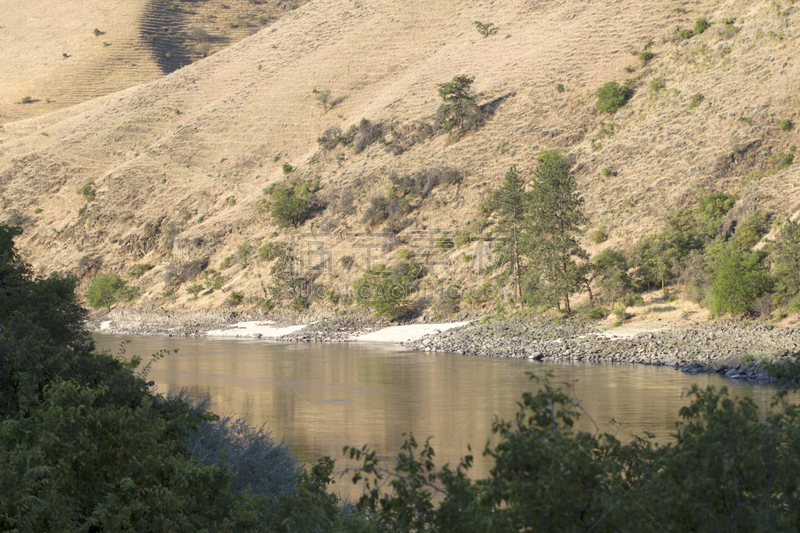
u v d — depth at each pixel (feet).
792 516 18.30
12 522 20.70
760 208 181.98
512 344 159.63
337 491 50.06
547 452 17.56
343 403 95.04
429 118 316.19
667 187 220.02
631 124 260.42
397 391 105.19
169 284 296.71
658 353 132.57
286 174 326.03
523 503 17.22
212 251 303.89
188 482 26.08
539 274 186.29
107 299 304.50
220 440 44.24
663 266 176.24
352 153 322.75
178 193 348.38
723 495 17.97
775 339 124.47
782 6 263.90
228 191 341.21
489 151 280.72
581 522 17.24
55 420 24.67
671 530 17.76
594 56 307.78
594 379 108.58
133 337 227.20
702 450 18.56
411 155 299.99
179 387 111.75
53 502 21.57
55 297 103.91
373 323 219.00
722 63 261.44
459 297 220.84
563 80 302.45
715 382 102.27
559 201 185.57
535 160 266.77
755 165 213.66
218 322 255.29
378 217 272.72
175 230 325.83
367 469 22.22
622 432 67.56
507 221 215.72
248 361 150.30
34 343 31.81
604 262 187.73
